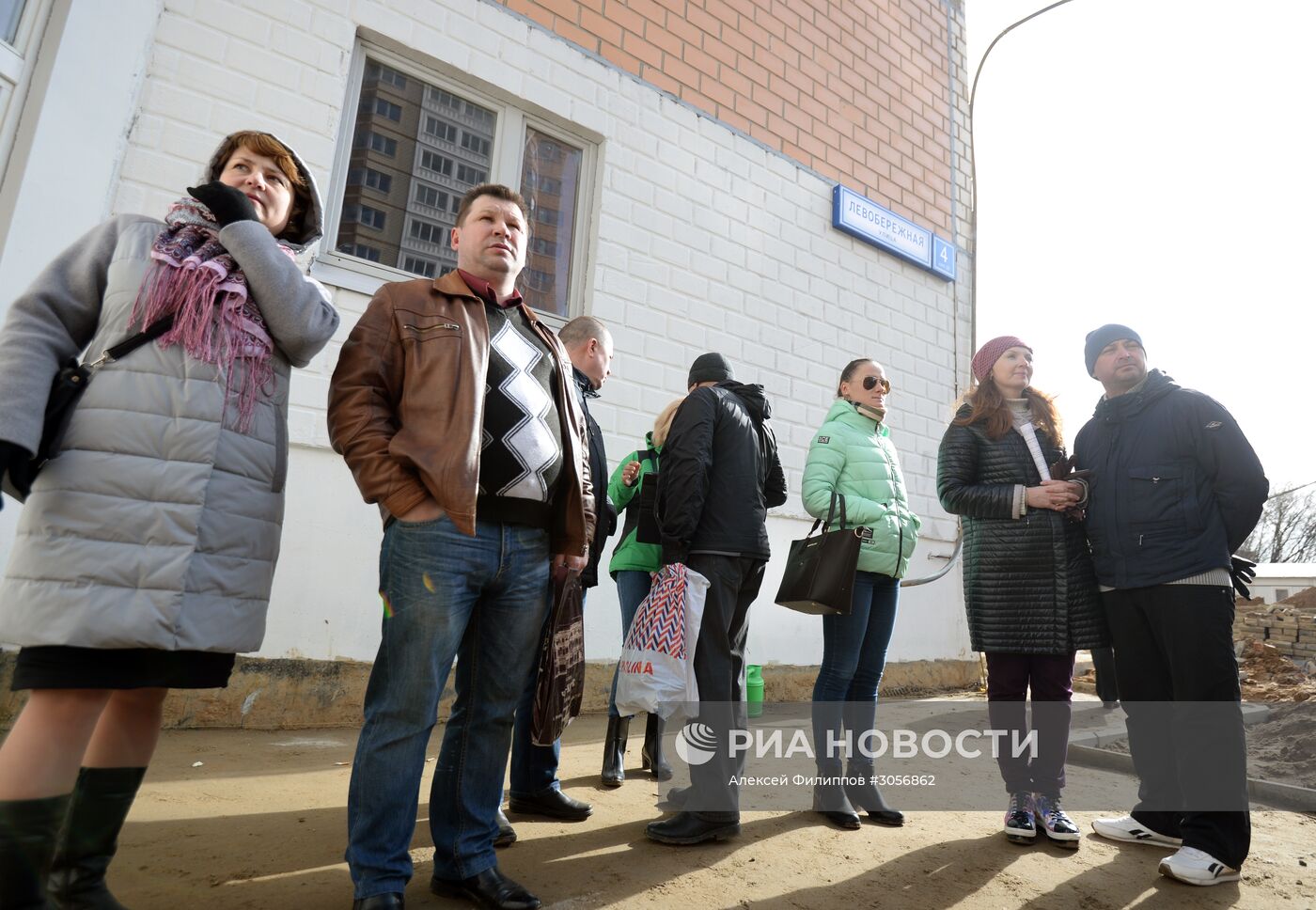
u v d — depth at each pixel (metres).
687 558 2.38
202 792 2.38
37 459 1.31
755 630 5.16
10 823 1.24
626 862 2.04
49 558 1.26
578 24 4.91
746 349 5.39
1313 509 29.94
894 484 2.79
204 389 1.41
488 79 4.48
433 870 1.79
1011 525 2.64
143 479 1.33
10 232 2.96
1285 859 2.40
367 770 1.58
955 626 6.30
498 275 1.89
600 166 4.91
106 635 1.26
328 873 1.81
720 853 2.17
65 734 1.30
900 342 6.38
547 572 1.86
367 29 4.10
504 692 1.79
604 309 4.76
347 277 3.91
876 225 6.29
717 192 5.43
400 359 1.70
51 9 3.18
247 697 3.41
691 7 5.50
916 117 6.95
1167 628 2.36
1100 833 2.56
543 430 1.83
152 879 1.71
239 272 1.53
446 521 1.62
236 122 3.64
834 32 6.41
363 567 3.76
